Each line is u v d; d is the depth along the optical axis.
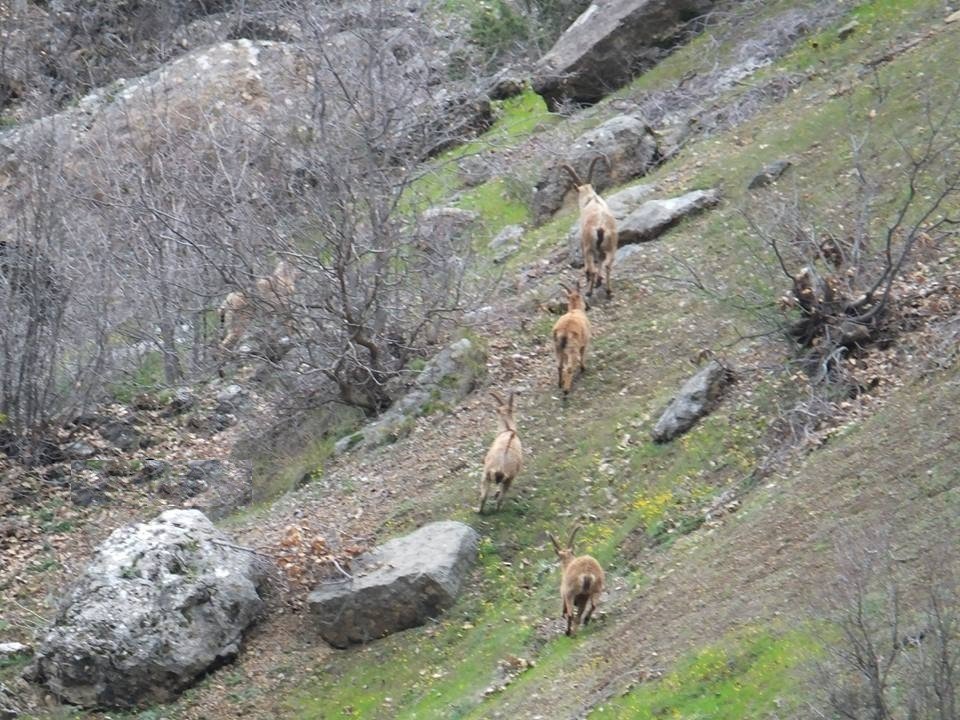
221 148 84.44
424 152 78.69
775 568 44.97
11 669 59.03
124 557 58.81
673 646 43.91
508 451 57.72
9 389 78.00
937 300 56.00
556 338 64.31
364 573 56.09
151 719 55.31
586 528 55.94
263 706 54.16
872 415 51.34
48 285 78.75
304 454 72.00
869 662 33.56
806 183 73.50
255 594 58.75
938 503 43.34
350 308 68.94
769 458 52.94
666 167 84.62
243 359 79.69
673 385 62.00
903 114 75.31
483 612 54.12
